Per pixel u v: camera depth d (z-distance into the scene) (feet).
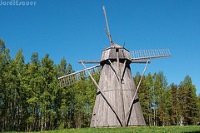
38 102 186.09
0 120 193.77
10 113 198.59
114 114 118.83
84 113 268.00
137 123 120.47
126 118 119.14
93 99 235.81
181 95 284.41
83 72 135.54
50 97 194.49
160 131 98.84
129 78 127.54
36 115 209.05
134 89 127.24
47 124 235.81
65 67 298.35
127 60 128.36
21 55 210.79
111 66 126.31
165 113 273.33
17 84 187.11
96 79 243.19
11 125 197.98
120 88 121.80
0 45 193.98
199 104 303.48
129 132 94.63
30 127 215.10
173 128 114.11
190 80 333.62
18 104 202.80
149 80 279.69
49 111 190.80
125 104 121.29
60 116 224.94
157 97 274.77
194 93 292.81
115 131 97.14
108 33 132.16
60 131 107.65
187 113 278.46
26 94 190.08
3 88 178.50
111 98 121.60
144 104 262.26
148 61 131.23
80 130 106.42
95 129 107.45
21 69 200.44
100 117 121.39
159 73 297.94
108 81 125.08
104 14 133.59
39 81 189.06
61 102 218.38
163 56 133.28
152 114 282.97
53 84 195.93
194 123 279.08
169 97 280.51
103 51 131.13
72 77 136.87
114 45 129.39
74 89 250.78
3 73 176.96
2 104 186.70
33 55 213.87
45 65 197.77
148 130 100.32
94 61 134.31
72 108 254.68
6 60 183.52
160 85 279.49
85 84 252.42
